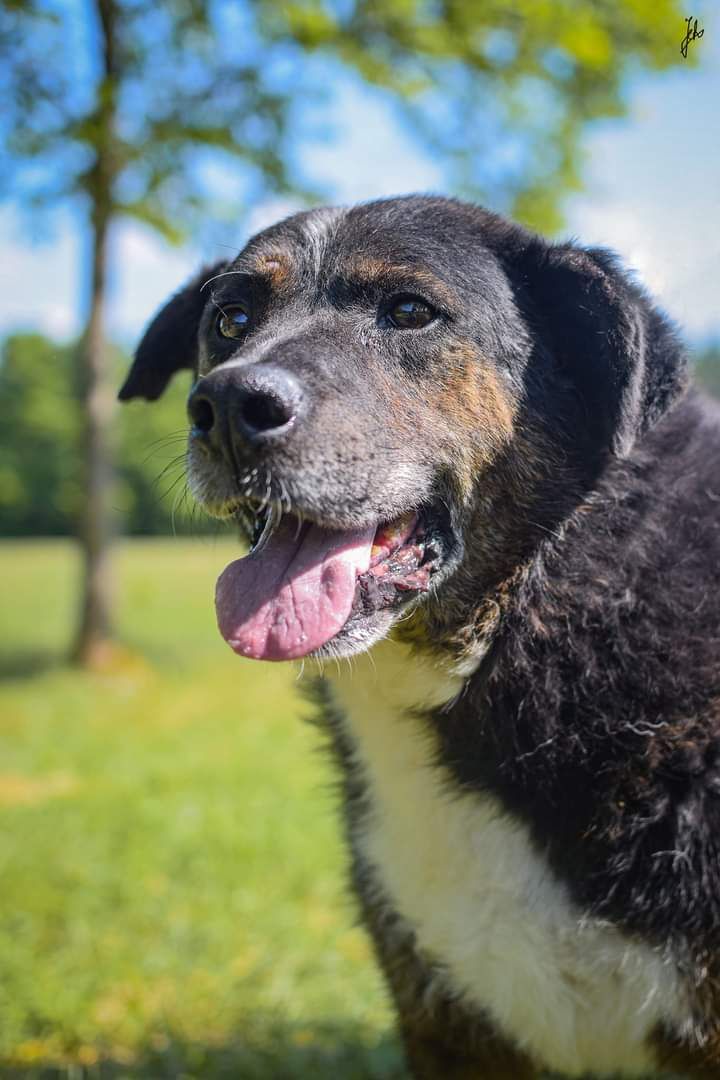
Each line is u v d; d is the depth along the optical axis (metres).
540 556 0.61
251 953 0.89
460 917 0.60
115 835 1.16
